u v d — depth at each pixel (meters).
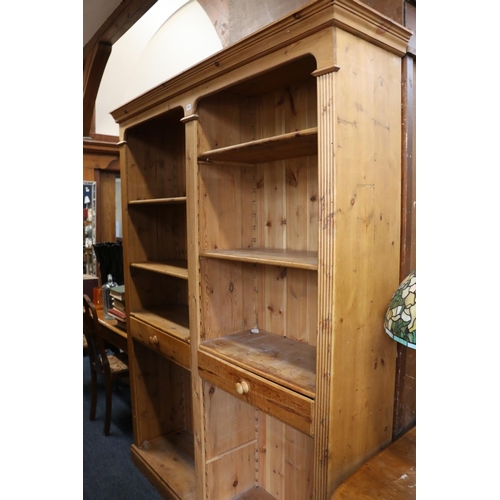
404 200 1.46
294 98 1.73
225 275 1.89
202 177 1.79
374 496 1.14
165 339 2.11
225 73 1.56
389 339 1.44
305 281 1.76
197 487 1.96
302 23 1.22
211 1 2.32
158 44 4.17
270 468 2.04
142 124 2.39
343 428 1.29
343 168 1.21
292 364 1.55
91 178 4.52
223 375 1.67
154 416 2.61
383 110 1.35
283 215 1.83
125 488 2.28
